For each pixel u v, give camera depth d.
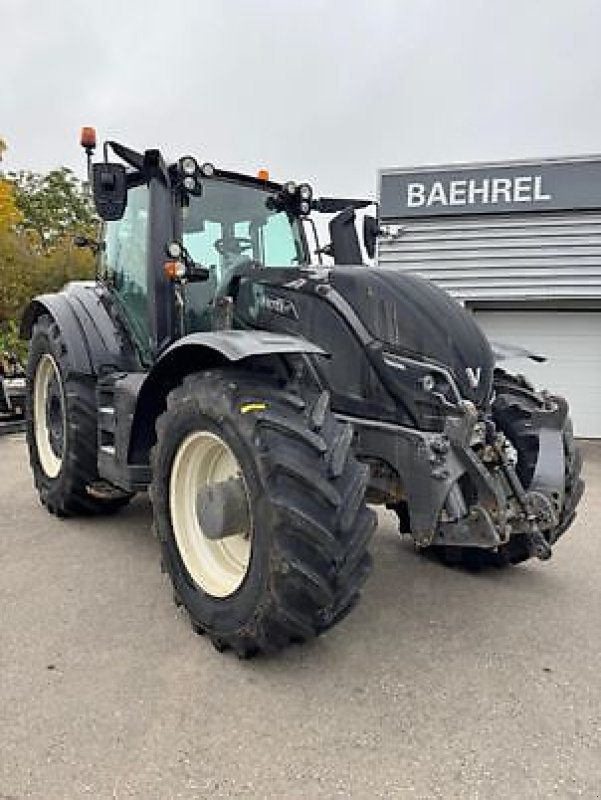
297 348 2.92
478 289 11.12
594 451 10.05
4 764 2.26
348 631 3.30
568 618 3.51
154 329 4.16
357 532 2.76
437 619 3.47
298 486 2.71
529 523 3.13
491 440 3.11
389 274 3.52
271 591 2.71
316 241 4.79
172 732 2.45
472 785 2.20
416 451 3.09
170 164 4.16
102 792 2.13
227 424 2.94
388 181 11.38
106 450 4.29
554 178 10.61
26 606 3.50
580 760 2.34
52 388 5.16
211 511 3.06
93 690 2.71
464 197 11.01
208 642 3.13
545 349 11.55
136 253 4.52
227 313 3.82
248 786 2.17
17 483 6.27
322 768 2.27
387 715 2.58
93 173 3.95
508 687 2.81
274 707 2.62
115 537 4.63
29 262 16.88
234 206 4.42
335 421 2.94
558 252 10.73
